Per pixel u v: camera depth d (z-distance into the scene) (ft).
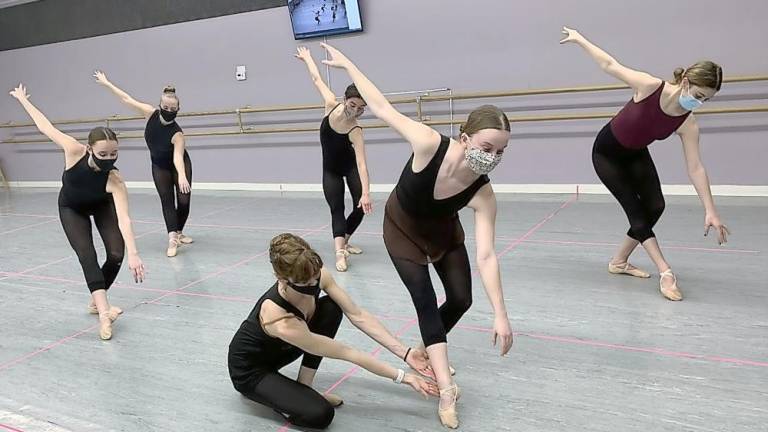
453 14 17.07
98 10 22.26
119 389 7.49
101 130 8.31
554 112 16.56
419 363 6.53
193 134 21.66
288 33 19.33
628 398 6.53
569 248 11.82
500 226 13.85
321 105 19.36
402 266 6.22
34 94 24.66
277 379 6.31
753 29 14.15
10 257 14.24
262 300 6.15
